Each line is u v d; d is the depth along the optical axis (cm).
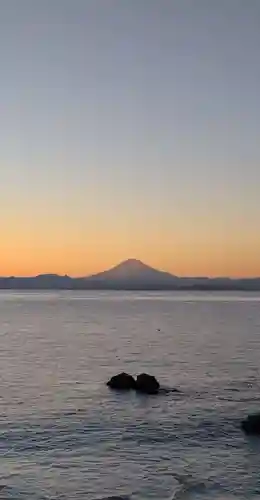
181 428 2912
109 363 5459
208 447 2586
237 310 16512
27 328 9819
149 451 2516
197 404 3522
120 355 6081
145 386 3962
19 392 3903
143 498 1994
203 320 11969
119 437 2731
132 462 2364
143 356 5991
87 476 2197
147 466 2317
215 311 15925
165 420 3083
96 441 2656
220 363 5431
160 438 2720
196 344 7188
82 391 3956
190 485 2116
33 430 2838
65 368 5109
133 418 3123
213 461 2391
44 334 8644
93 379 4491
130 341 7588
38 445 2581
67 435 2753
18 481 2138
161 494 2034
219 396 3797
